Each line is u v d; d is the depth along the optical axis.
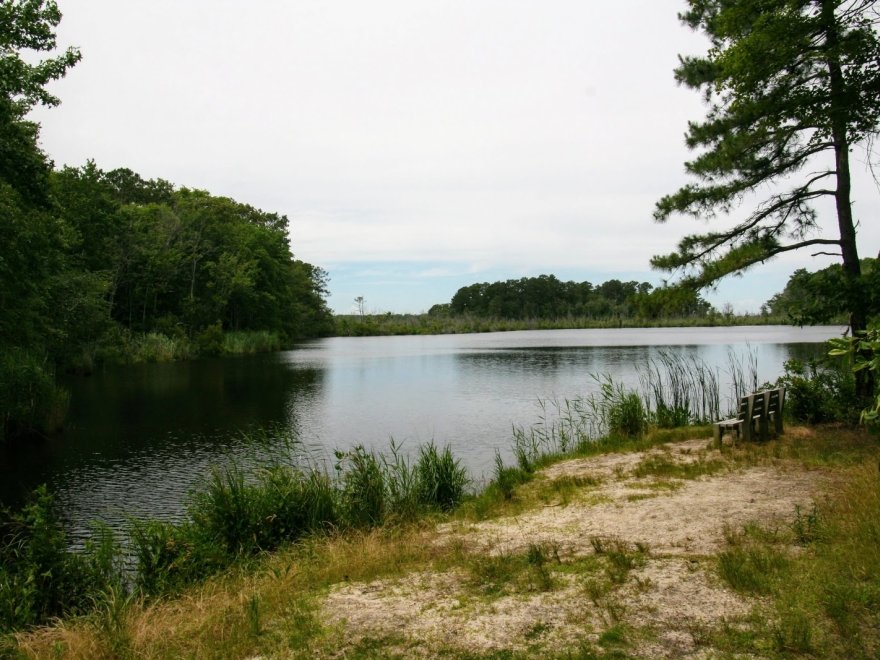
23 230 18.30
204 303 61.97
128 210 57.81
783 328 93.00
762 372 28.66
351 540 7.46
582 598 4.71
